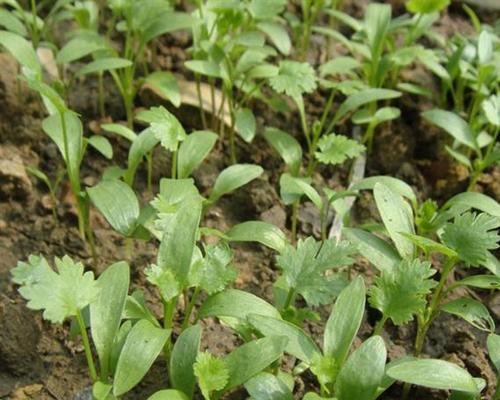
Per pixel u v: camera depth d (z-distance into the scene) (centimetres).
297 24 44
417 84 44
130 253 38
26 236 39
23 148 41
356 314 33
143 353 32
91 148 41
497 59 42
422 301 33
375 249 35
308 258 34
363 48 43
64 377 35
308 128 43
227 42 41
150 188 40
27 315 36
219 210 40
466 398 33
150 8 41
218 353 36
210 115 42
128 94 41
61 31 45
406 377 32
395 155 42
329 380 32
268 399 32
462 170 42
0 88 41
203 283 33
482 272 39
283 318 34
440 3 42
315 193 37
